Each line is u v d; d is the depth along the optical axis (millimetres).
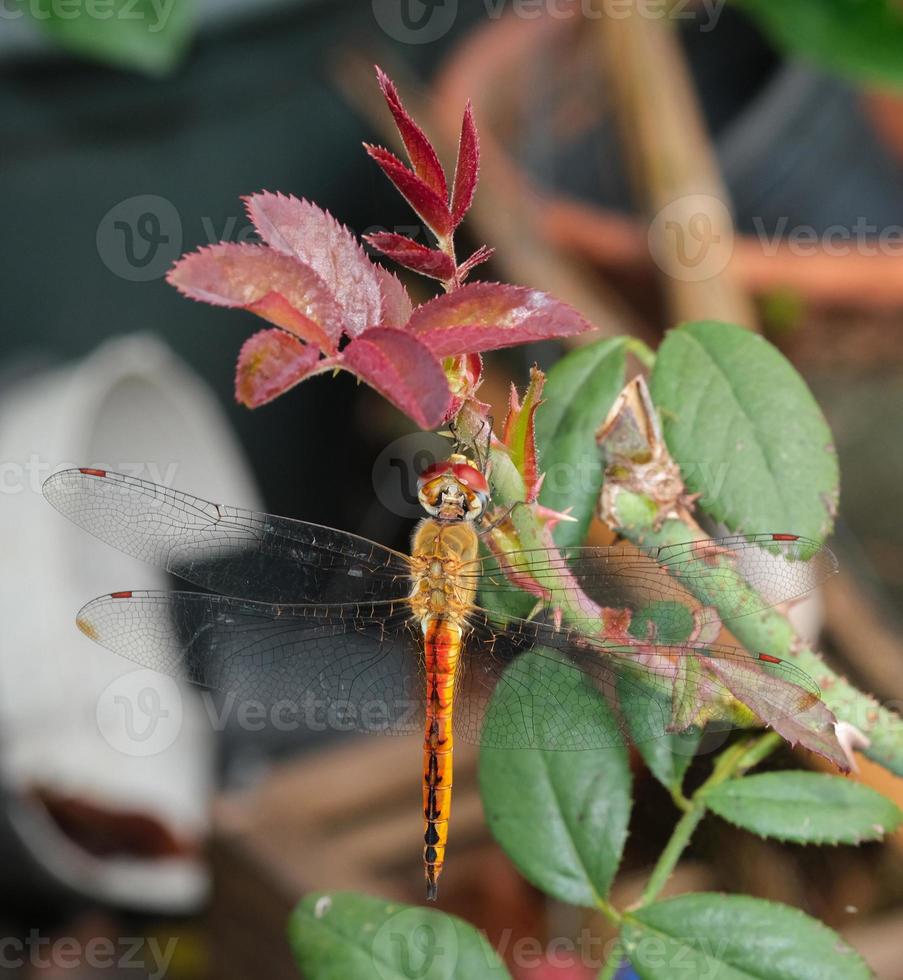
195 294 300
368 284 304
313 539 362
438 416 294
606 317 493
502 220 500
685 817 330
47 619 504
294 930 331
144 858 541
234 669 358
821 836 326
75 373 531
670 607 326
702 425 332
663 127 509
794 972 321
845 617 445
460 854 430
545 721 334
